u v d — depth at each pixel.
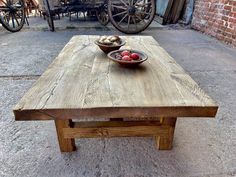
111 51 1.39
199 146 1.24
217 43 3.26
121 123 1.13
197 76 2.13
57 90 0.97
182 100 0.90
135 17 3.87
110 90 0.96
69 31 3.95
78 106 0.85
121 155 1.17
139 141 1.27
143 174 1.06
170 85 1.02
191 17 4.28
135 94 0.93
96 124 1.12
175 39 3.45
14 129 1.36
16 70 2.21
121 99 0.89
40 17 5.54
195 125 1.42
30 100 0.89
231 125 1.42
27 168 1.08
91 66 1.23
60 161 1.13
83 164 1.11
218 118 1.49
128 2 3.62
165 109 0.86
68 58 1.36
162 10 4.76
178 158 1.15
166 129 1.13
